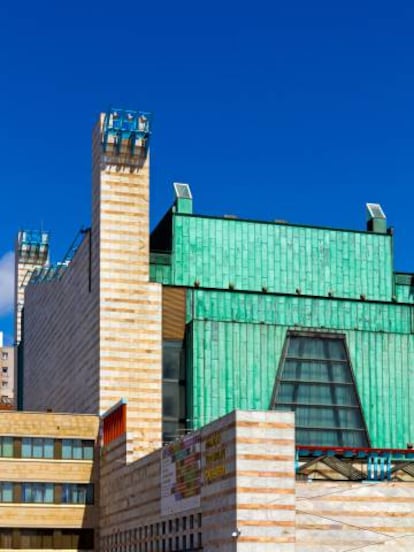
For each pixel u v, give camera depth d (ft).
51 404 461.78
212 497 256.32
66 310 439.22
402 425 394.32
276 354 389.19
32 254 615.98
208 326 384.88
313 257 411.34
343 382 392.88
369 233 420.36
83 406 402.52
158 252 397.60
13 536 382.01
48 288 483.51
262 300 397.60
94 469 391.45
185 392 383.65
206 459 262.88
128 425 374.02
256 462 242.37
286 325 393.09
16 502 384.27
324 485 262.06
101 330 379.96
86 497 389.80
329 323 401.08
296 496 259.80
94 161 401.70
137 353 381.19
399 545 262.26
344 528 260.21
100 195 389.80
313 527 258.98
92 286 394.52
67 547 385.29
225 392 380.17
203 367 380.58
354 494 262.88
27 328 534.78
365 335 400.26
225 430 249.75
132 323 383.04
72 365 422.82
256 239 407.44
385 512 263.29
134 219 391.04
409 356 402.31
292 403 385.50
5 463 385.91
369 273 415.44
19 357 570.46
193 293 392.27
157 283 388.78
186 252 399.44
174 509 288.30
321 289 408.46
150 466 318.24
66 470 389.60
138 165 394.73
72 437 391.86
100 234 387.14
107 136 392.06
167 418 380.17
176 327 387.96
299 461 315.37
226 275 400.67
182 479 282.56
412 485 266.57
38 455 389.39
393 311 409.69
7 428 388.78
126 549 342.85
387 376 398.01
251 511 239.91
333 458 292.40
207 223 404.16
